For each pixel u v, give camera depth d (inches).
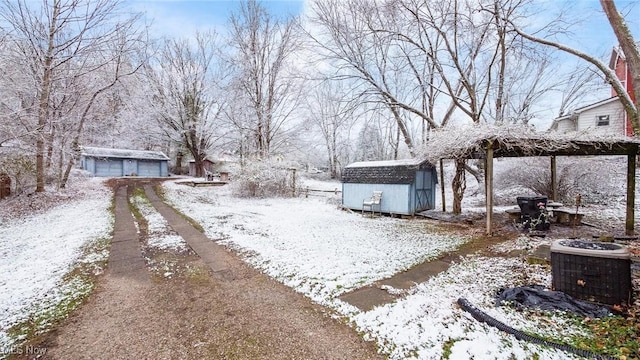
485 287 149.6
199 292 149.6
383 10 443.8
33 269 178.9
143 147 1099.3
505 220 341.4
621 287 120.9
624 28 207.9
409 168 381.1
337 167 1202.0
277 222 338.3
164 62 838.5
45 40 425.1
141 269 181.9
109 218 335.0
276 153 764.0
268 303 137.4
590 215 353.7
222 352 101.0
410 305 132.2
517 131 268.5
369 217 384.2
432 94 507.2
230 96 784.3
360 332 112.6
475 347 99.2
